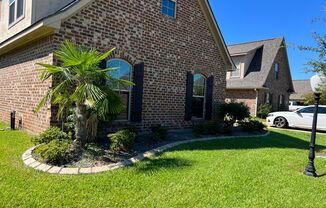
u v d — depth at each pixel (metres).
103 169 5.18
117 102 6.34
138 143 7.73
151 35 9.86
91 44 8.08
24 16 9.18
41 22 6.95
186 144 8.05
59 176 4.71
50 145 5.62
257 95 21.17
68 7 7.30
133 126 9.38
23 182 4.36
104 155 6.03
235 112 12.38
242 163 6.09
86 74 5.91
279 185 4.78
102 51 8.35
